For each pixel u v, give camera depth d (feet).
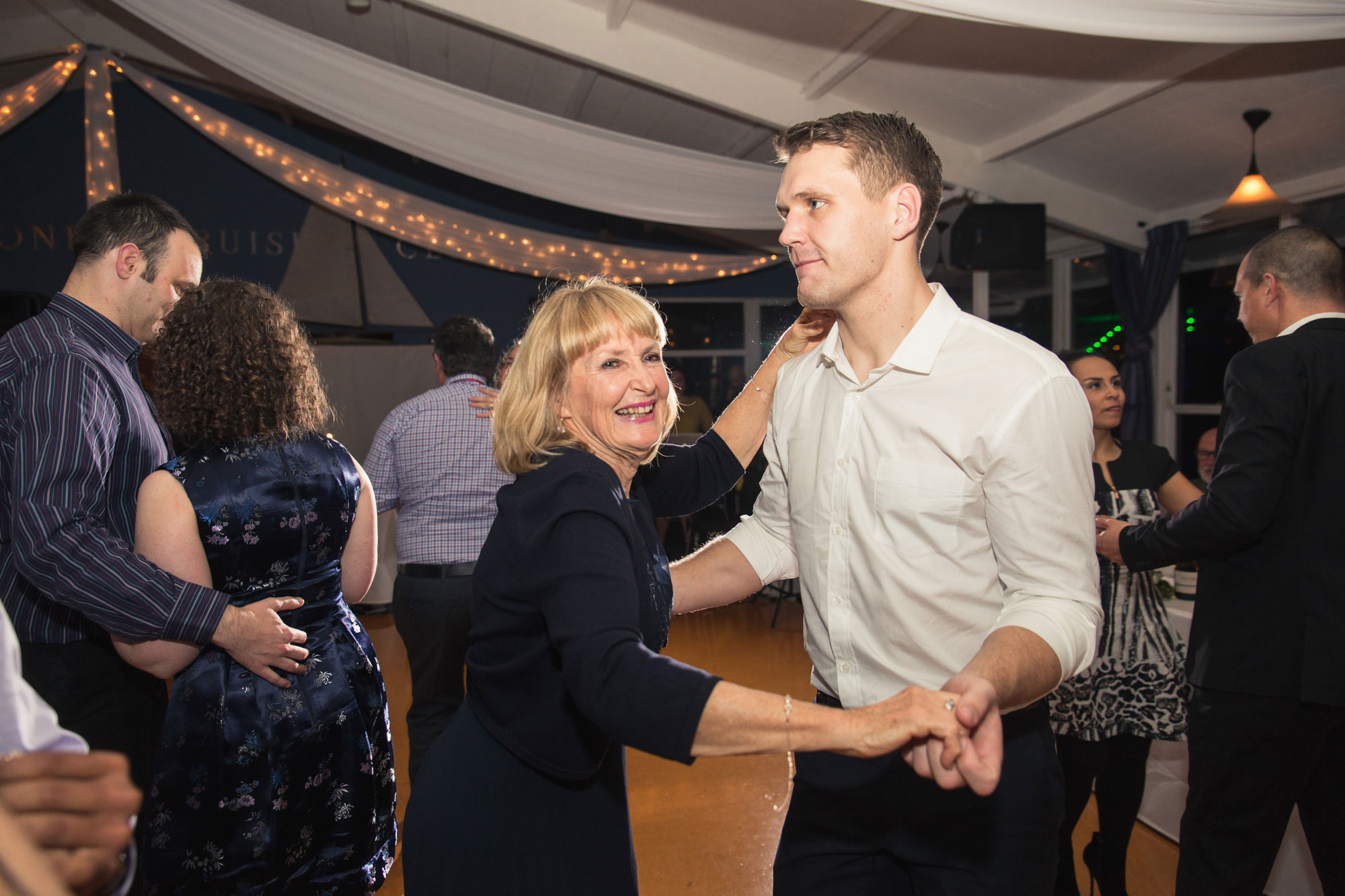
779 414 4.42
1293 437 4.95
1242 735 5.16
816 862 3.98
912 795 3.73
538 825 3.36
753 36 14.42
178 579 4.17
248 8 18.10
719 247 25.75
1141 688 6.43
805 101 15.94
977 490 3.63
